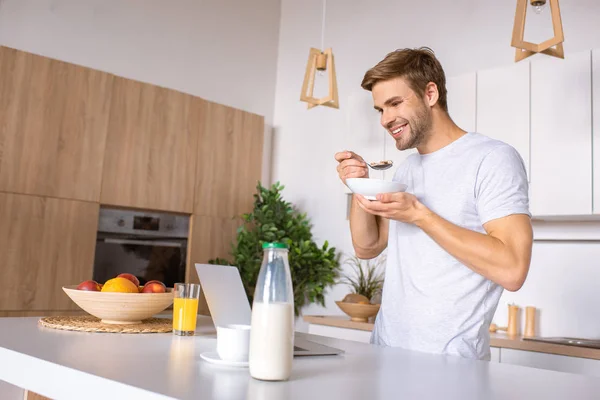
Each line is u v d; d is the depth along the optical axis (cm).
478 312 153
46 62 339
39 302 327
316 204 429
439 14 373
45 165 335
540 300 310
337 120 424
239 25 462
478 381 99
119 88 369
